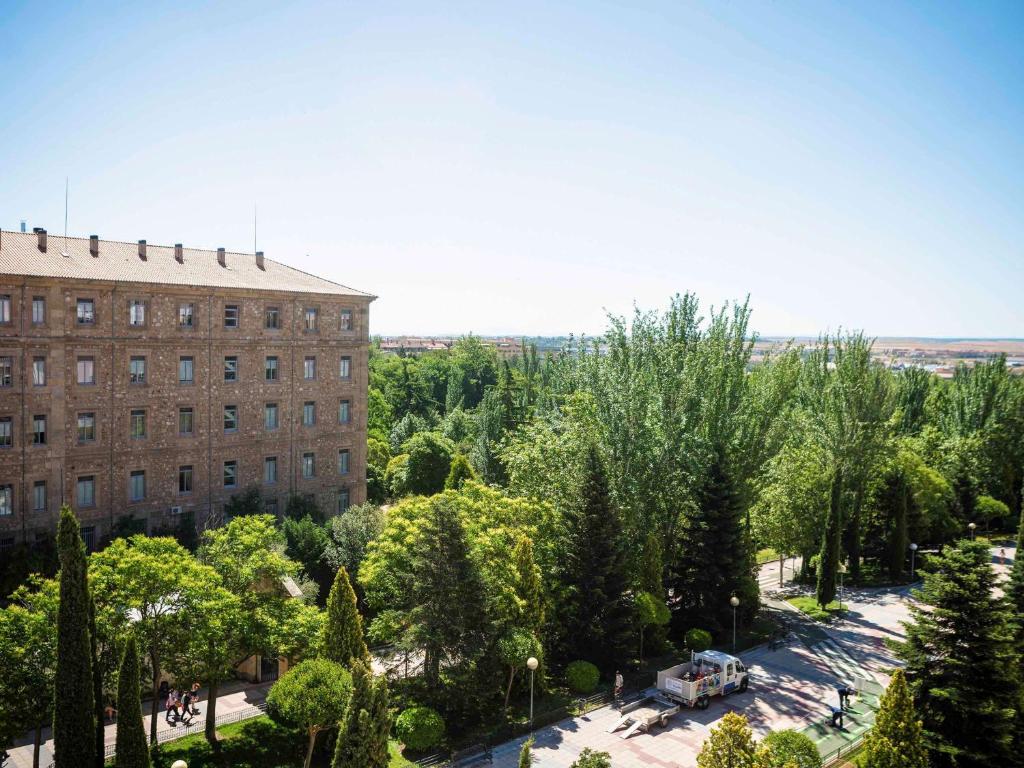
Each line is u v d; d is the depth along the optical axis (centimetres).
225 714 3425
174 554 3127
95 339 4925
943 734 2762
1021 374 10400
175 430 5350
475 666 3238
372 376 12562
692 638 4391
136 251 5606
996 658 2720
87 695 2345
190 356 5416
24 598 2938
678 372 4931
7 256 4728
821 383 6994
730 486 4662
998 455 8712
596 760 2214
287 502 6047
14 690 2538
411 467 7512
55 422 4766
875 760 2303
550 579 4097
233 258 6306
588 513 3988
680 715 3569
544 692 3644
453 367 13888
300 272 6631
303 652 3216
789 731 2723
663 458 4741
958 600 2823
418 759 2988
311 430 6197
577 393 5397
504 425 9131
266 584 3419
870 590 6125
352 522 4744
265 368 5859
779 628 4956
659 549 4419
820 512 6031
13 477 4612
